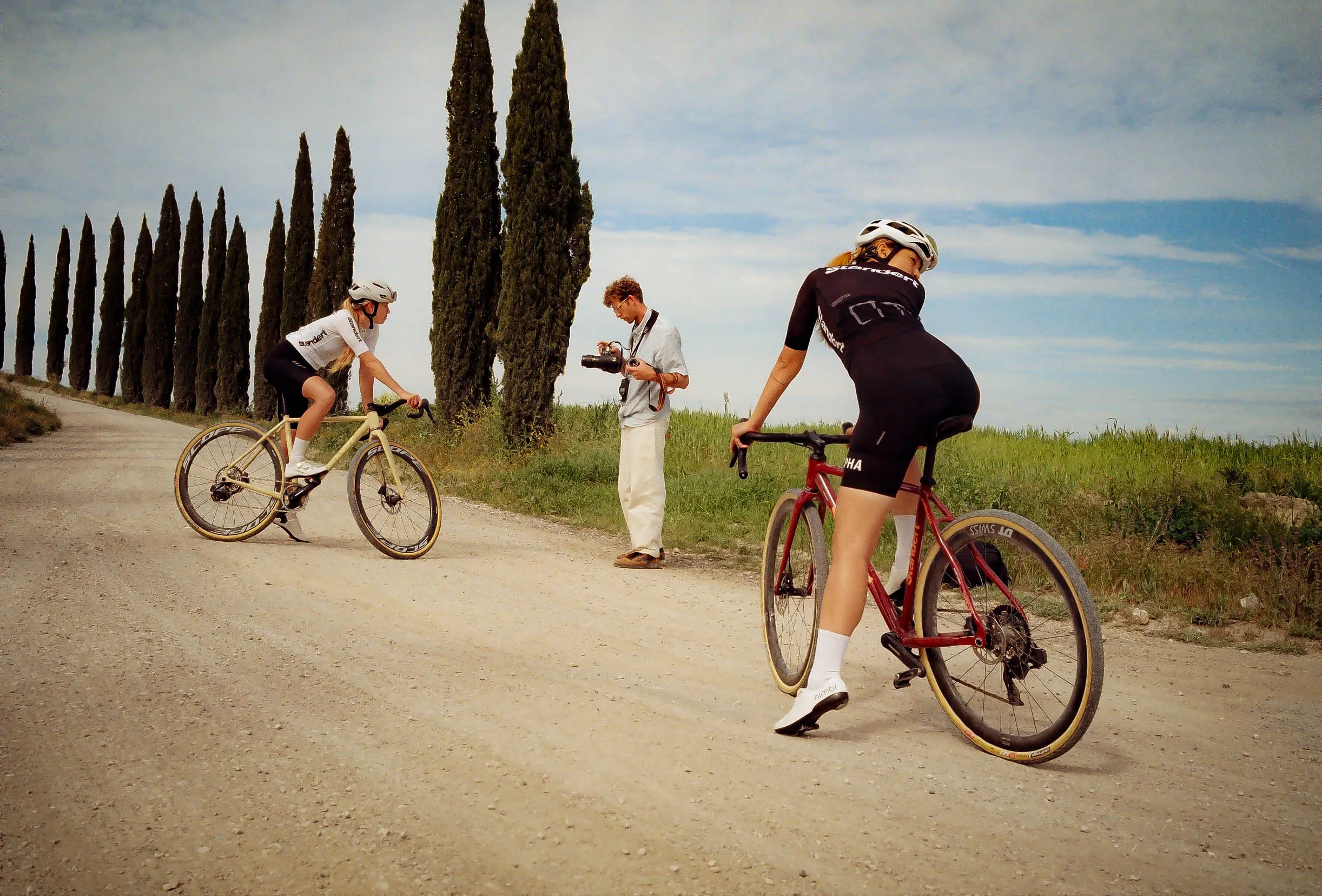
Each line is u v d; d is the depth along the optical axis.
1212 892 1.98
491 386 16.34
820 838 2.19
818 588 3.23
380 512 6.27
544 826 2.19
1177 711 3.52
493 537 7.58
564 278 14.18
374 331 6.61
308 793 2.32
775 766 2.67
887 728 3.12
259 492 6.39
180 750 2.58
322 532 7.09
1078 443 12.14
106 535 6.22
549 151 13.97
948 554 3.01
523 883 1.90
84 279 58.44
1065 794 2.55
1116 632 5.13
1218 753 2.99
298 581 5.16
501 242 16.31
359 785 2.39
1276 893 1.99
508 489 10.67
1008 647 2.76
